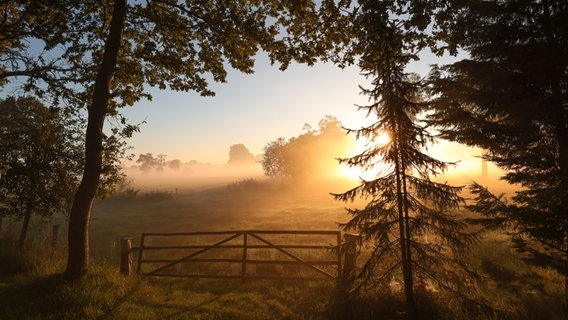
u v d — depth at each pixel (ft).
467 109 27.81
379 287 20.65
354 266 27.43
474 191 21.68
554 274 25.89
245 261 29.25
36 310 21.79
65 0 31.24
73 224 26.91
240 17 33.50
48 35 33.96
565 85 19.67
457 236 19.43
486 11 22.27
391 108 19.35
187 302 24.58
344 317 21.25
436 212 19.35
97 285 25.72
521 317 18.95
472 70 26.43
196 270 33.78
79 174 41.73
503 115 24.86
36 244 39.88
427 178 19.31
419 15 23.70
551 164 19.86
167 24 33.58
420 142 19.27
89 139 27.76
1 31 33.88
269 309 23.48
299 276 29.37
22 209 38.70
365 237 20.61
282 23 32.73
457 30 25.73
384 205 20.26
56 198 39.58
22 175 38.04
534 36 20.02
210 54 37.96
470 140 24.77
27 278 28.43
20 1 30.14
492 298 20.95
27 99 42.98
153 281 29.96
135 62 36.70
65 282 25.66
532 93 20.30
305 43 32.32
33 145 38.42
